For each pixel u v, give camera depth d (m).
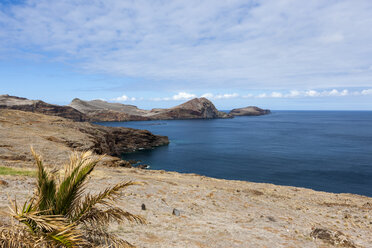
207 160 68.44
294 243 8.61
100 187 13.52
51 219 3.69
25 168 19.61
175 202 13.14
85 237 5.20
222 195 16.69
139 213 9.82
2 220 5.27
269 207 15.48
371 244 9.69
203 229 9.11
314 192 25.08
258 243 8.20
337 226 12.35
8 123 44.91
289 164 62.81
